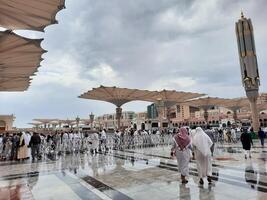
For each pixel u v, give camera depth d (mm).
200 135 6230
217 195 5121
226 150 14742
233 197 4930
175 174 7672
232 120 54125
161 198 5078
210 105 35938
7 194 5980
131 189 5965
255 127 27109
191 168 8562
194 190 5602
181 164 6469
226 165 9055
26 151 13906
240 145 18547
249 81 27656
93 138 16188
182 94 29203
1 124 45125
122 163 10555
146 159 11688
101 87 23547
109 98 26547
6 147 14734
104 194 5633
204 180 6641
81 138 17938
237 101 37000
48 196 5715
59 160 12734
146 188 5992
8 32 5742
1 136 16172
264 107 41469
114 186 6348
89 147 17344
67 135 17594
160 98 28234
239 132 24281
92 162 11273
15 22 6266
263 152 13367
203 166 6203
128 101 27547
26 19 6098
